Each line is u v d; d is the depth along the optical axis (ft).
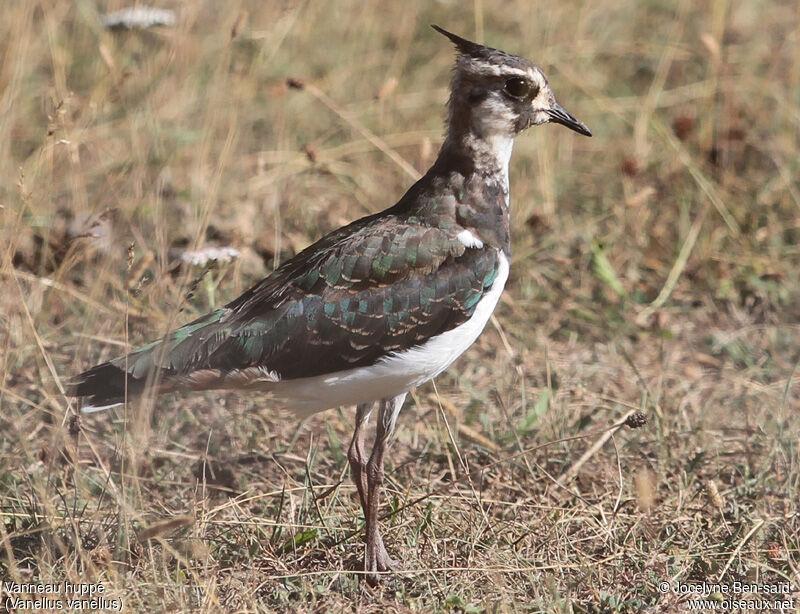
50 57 58.59
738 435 39.68
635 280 49.06
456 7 67.72
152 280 42.32
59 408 35.22
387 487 36.04
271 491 36.09
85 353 40.29
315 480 36.81
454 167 33.14
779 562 32.27
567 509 35.01
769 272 48.65
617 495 35.94
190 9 56.08
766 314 46.73
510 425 38.24
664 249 50.57
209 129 51.49
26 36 52.47
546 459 37.47
